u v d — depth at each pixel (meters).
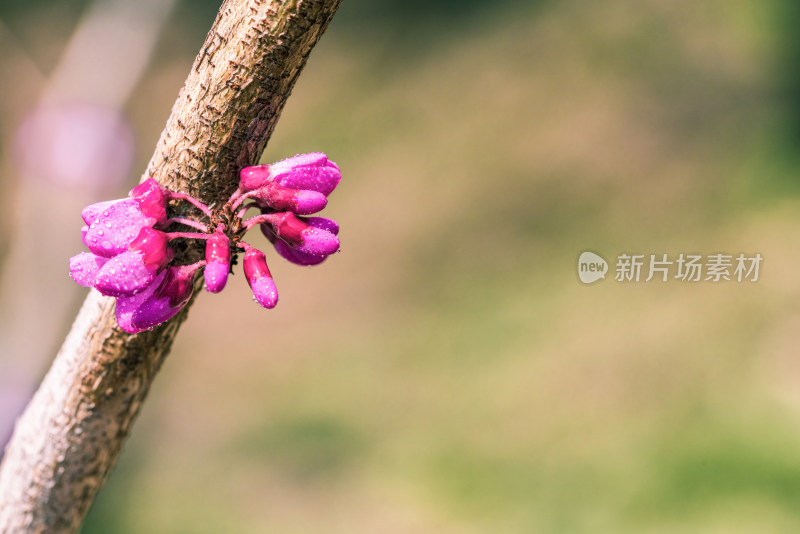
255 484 1.07
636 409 1.03
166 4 0.95
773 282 1.11
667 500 0.92
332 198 1.56
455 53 1.76
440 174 1.53
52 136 0.92
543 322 1.20
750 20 1.55
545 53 1.67
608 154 1.44
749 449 0.94
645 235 1.27
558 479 0.98
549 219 1.37
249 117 0.41
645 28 1.63
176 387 1.28
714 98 1.46
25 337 0.83
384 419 1.12
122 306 0.41
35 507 0.44
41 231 0.88
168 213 0.41
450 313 1.27
